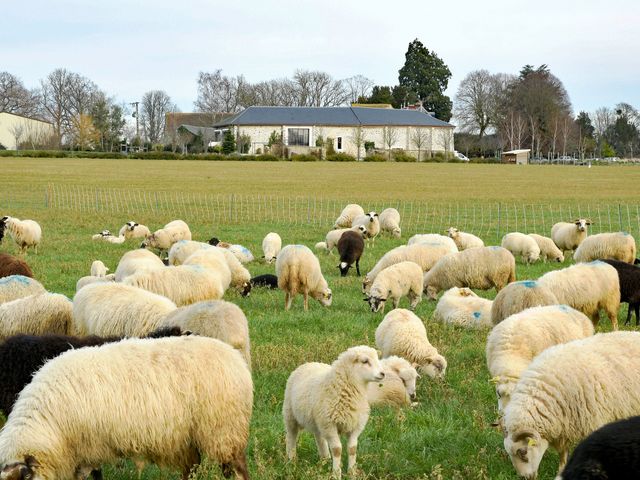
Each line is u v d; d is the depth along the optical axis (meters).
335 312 15.05
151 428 6.09
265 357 11.09
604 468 5.00
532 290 11.37
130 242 26.72
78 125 131.38
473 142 151.38
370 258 23.14
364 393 7.46
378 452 7.71
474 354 11.71
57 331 10.23
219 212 37.75
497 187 60.00
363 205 41.97
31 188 52.81
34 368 7.41
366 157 112.06
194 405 6.24
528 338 8.95
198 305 9.62
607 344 7.19
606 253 18.80
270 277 18.56
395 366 9.86
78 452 6.00
